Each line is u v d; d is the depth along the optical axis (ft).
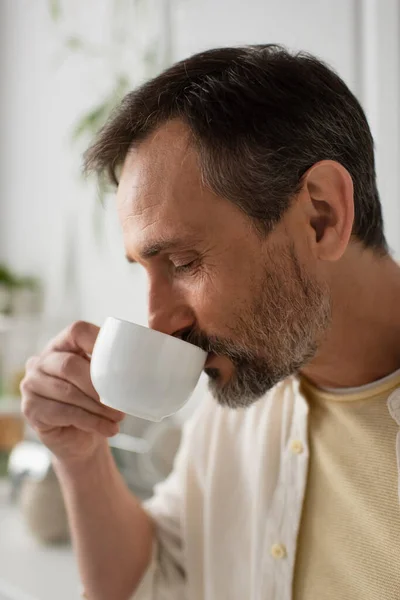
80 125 5.98
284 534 2.95
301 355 2.56
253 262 2.46
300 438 2.97
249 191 2.42
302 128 2.50
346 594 2.70
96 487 3.35
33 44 7.20
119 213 2.59
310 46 4.57
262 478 3.10
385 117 4.20
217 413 3.45
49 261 7.08
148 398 2.42
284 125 2.47
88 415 3.01
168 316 2.53
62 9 6.73
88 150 2.78
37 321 6.89
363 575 2.65
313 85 2.55
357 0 4.29
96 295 6.44
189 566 3.39
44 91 7.05
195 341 2.55
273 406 3.18
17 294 7.07
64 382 2.99
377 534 2.63
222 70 2.51
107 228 6.19
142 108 2.53
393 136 4.17
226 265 2.44
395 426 2.66
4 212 7.84
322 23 4.48
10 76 7.61
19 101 7.47
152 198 2.44
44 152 7.07
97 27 6.32
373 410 2.74
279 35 4.74
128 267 6.00
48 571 4.30
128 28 5.96
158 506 3.66
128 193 2.51
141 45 5.83
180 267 2.50
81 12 6.51
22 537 4.91
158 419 2.50
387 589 2.57
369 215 2.71
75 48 6.57
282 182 2.46
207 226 2.41
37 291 7.22
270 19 4.79
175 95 2.49
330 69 2.67
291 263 2.50
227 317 2.48
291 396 3.13
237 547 3.23
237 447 3.34
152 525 3.57
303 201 2.51
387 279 2.77
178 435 4.87
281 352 2.52
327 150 2.55
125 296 6.07
